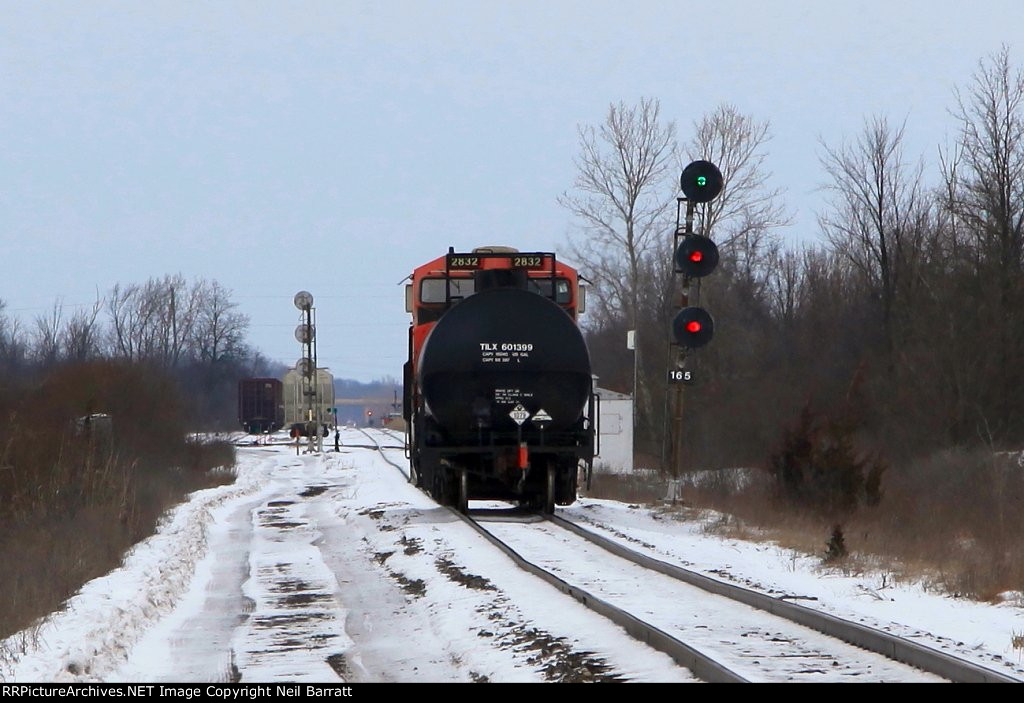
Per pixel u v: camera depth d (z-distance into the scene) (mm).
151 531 74688
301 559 67812
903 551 61688
